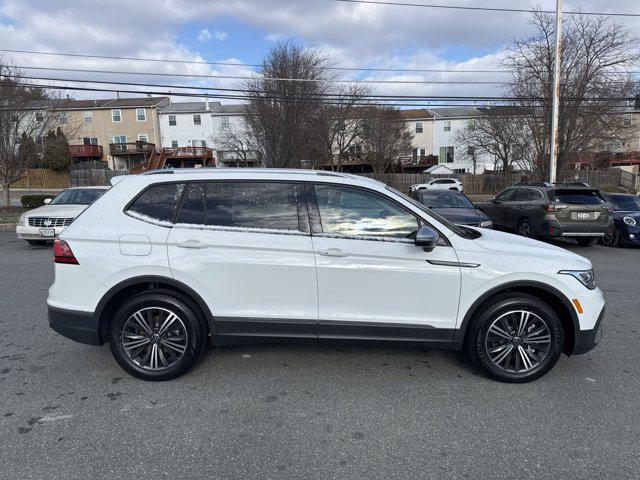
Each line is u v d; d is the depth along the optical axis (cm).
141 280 346
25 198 2173
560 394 337
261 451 267
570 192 1042
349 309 348
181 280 345
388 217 352
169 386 349
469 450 268
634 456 261
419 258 343
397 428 292
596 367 386
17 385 350
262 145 2841
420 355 411
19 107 1917
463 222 962
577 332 348
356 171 4878
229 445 272
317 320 349
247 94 2766
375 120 4150
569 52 1934
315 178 357
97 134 4856
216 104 5300
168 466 252
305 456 262
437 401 327
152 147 4712
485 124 3938
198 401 326
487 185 3875
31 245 1112
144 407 317
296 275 345
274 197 355
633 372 376
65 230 354
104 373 372
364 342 353
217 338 354
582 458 260
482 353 352
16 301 591
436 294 346
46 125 2092
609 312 550
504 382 355
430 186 3456
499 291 349
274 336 353
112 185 366
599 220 1009
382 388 347
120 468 250
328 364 391
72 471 247
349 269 343
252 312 350
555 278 342
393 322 348
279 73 2692
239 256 344
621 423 297
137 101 5025
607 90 1916
